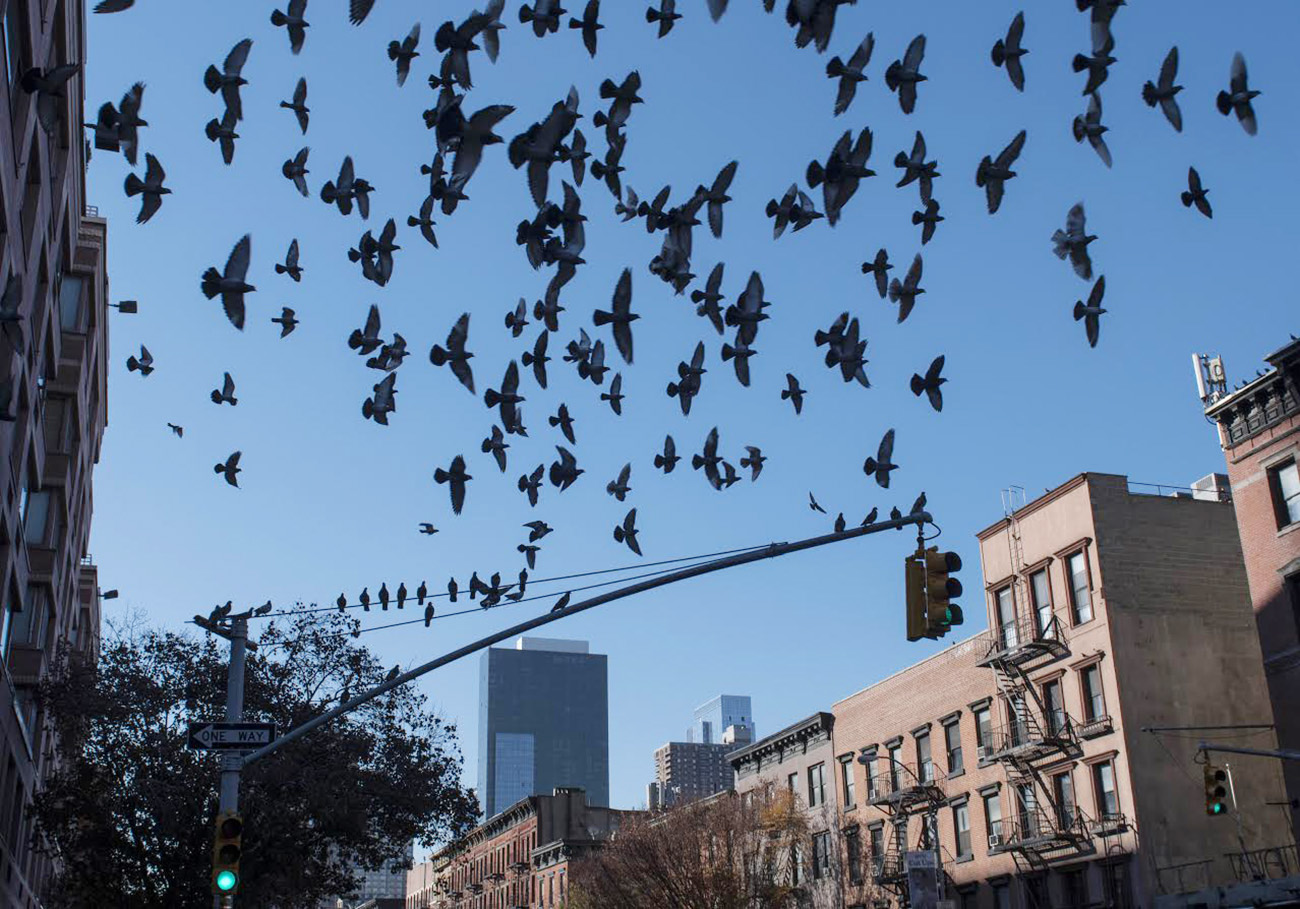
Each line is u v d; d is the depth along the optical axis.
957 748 46.53
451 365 8.62
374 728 37.62
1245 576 41.81
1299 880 31.22
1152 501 41.91
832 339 7.69
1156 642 39.81
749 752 60.81
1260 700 39.94
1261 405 35.31
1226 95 6.11
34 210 28.81
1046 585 43.00
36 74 6.98
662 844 49.41
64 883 39.00
